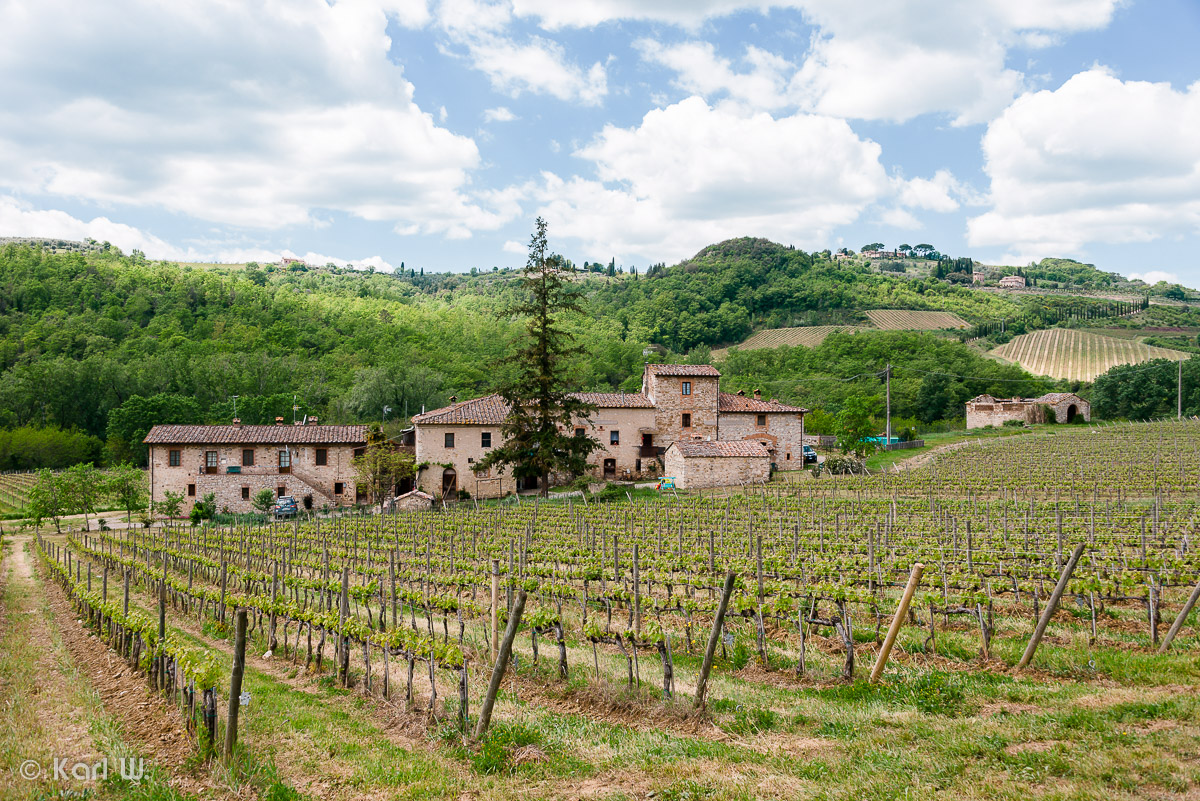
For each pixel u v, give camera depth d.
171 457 48.53
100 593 18.72
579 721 10.77
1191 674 10.67
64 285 136.00
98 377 97.38
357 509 48.34
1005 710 9.77
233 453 49.47
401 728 10.96
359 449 52.00
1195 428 69.44
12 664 15.05
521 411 48.22
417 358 119.56
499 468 49.12
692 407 57.34
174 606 22.34
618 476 56.03
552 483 55.06
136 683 13.45
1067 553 21.70
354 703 12.38
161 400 88.75
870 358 123.69
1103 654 12.15
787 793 7.75
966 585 17.42
